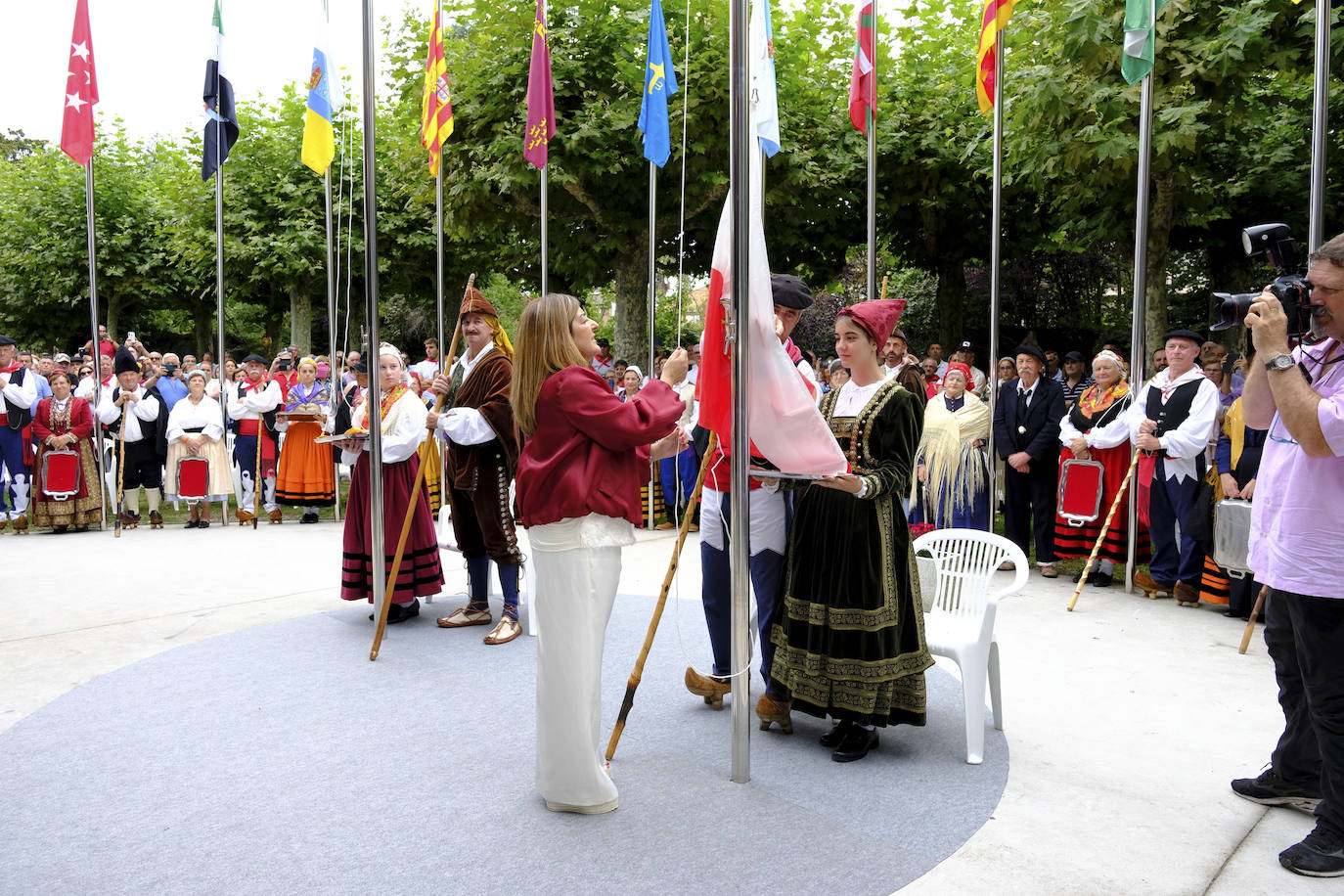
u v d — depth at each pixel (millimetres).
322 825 3020
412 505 4762
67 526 8922
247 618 5629
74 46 8336
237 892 2621
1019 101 8844
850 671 3447
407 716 3990
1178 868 2793
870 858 2820
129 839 2920
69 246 18922
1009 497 7395
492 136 11328
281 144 16094
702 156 11180
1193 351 6156
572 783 3064
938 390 8266
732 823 3041
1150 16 5910
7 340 8906
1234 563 4711
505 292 26891
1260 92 10227
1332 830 2785
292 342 16500
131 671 4582
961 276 14266
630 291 12508
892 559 3475
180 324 28188
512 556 5086
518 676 4516
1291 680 3094
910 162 12469
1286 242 3133
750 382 3250
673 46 11078
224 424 9445
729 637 4117
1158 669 4691
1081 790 3316
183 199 16188
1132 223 10117
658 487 9156
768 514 3984
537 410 3037
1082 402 6801
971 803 3197
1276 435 2994
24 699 4246
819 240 13742
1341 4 7887
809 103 12273
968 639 3629
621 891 2627
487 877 2697
